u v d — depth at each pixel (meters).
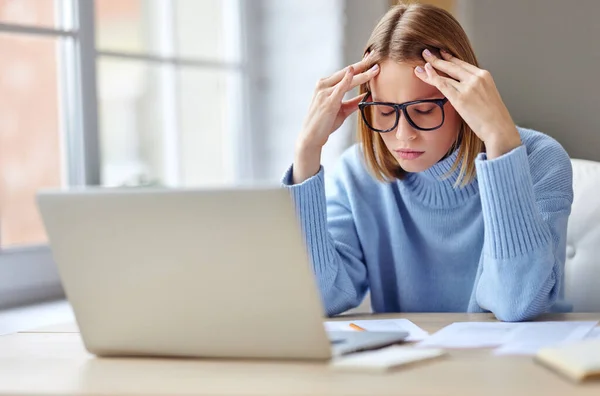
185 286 0.97
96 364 1.01
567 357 0.88
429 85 1.37
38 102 2.01
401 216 1.62
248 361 0.98
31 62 1.99
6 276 1.85
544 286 1.29
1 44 1.95
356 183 1.67
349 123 2.33
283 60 2.49
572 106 1.80
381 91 1.40
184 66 2.38
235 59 2.53
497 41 1.85
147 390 0.87
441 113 1.37
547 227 1.34
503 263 1.31
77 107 2.01
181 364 0.98
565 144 1.81
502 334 1.12
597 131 1.78
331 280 1.49
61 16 2.01
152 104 2.33
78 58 2.01
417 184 1.56
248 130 2.53
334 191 1.70
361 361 0.93
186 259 0.96
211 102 2.48
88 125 2.02
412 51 1.37
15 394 0.88
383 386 0.85
